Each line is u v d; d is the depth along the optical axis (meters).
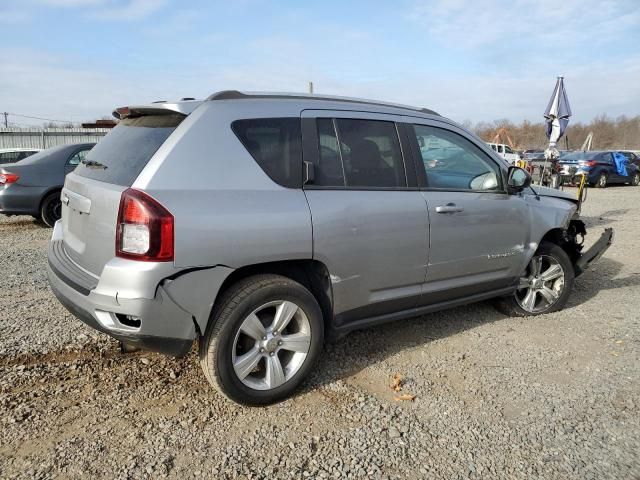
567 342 4.15
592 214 12.38
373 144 3.51
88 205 2.88
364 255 3.32
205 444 2.68
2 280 5.49
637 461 2.62
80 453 2.57
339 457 2.61
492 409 3.10
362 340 4.10
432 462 2.59
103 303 2.62
